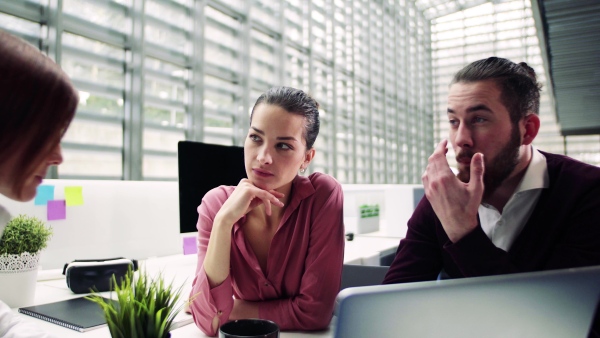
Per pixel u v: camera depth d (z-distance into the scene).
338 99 5.67
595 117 8.79
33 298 1.12
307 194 1.01
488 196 0.87
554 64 5.36
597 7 3.60
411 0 8.73
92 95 2.54
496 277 0.39
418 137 9.03
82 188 1.54
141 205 1.74
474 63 0.84
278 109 0.90
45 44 2.25
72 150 2.43
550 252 0.87
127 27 2.67
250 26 3.76
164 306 0.65
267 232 1.04
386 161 7.15
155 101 2.96
